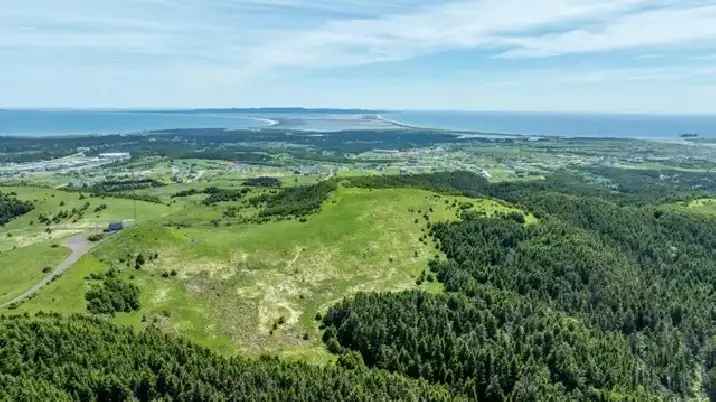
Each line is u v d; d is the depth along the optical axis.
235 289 153.62
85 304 131.25
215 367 112.00
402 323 136.12
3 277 162.25
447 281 165.38
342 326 140.00
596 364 139.12
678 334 166.12
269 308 148.25
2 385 94.19
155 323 132.88
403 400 110.75
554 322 147.88
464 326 141.00
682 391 150.12
